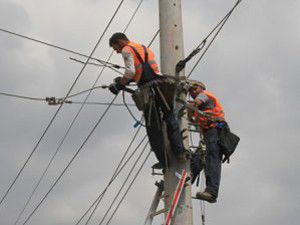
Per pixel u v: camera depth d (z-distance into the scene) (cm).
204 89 996
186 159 923
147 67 909
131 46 916
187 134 952
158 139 922
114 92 925
